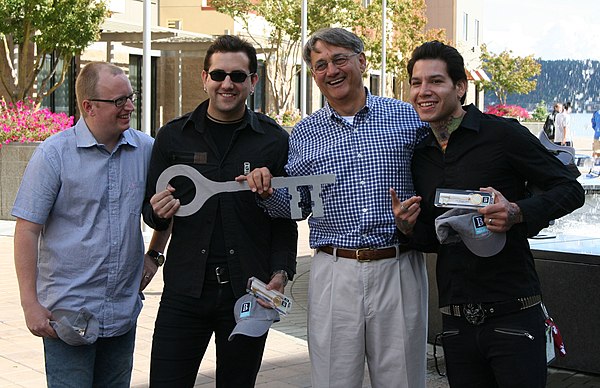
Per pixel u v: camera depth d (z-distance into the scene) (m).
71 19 18.09
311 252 12.11
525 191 3.99
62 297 4.02
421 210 4.12
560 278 6.43
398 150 4.23
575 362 6.44
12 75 18.98
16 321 7.75
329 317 4.25
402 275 4.23
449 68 3.89
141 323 7.78
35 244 3.96
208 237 4.18
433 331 7.02
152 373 4.25
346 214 4.22
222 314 4.23
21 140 15.01
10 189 14.79
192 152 4.23
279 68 31.11
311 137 4.33
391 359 4.23
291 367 6.56
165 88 28.55
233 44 4.18
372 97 4.36
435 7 55.78
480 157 3.88
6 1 17.42
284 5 28.50
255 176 4.02
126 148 4.20
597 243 6.88
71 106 23.84
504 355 3.81
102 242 4.05
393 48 38.12
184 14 30.27
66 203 4.03
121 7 26.28
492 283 3.84
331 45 4.21
